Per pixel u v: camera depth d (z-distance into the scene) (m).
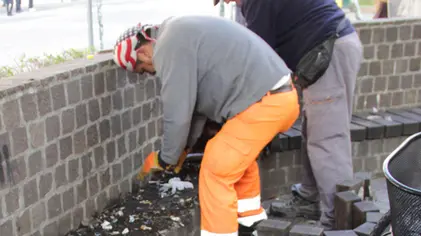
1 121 2.41
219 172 2.78
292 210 3.90
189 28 2.68
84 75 2.98
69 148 2.92
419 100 5.10
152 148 3.79
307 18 3.24
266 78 2.69
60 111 2.81
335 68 3.31
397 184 1.70
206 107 2.82
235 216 2.84
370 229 2.83
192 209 3.37
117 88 3.31
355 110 4.93
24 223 2.62
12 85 2.49
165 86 2.70
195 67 2.67
